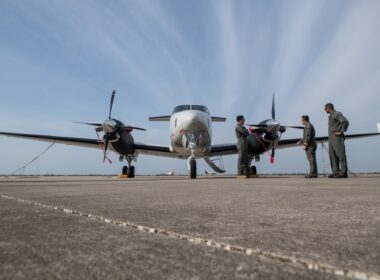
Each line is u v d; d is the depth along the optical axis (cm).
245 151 1438
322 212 269
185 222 221
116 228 198
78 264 122
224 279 105
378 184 721
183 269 116
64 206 317
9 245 153
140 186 735
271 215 254
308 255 132
